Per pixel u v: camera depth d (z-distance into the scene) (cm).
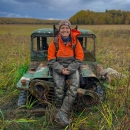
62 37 376
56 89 367
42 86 379
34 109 395
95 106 387
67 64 381
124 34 2100
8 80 545
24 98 426
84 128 353
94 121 374
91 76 380
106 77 462
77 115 391
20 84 389
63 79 372
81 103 392
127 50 1040
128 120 338
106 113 377
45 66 436
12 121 357
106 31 2436
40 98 383
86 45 488
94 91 398
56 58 384
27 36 2111
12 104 454
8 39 1681
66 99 361
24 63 641
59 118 353
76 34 374
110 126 335
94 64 479
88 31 469
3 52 1005
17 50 1045
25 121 346
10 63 727
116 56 862
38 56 486
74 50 382
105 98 443
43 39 485
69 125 343
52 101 385
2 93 500
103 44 1370
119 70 621
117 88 447
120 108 405
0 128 339
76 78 368
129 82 423
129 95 438
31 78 402
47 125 363
